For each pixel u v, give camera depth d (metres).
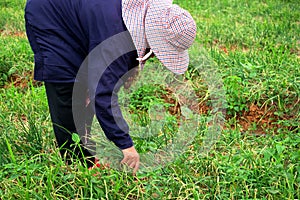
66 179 3.38
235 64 5.58
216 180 3.48
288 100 4.82
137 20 2.77
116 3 2.85
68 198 3.33
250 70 5.35
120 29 2.79
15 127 4.26
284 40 6.62
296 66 5.41
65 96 3.25
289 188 3.29
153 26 2.72
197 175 3.62
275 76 5.18
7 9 8.94
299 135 4.13
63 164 3.52
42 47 3.10
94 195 3.36
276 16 7.99
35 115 4.50
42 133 4.18
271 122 4.68
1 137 3.96
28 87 5.15
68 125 3.40
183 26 2.68
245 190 3.38
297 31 7.06
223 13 8.51
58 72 3.12
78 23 3.00
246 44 6.61
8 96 4.93
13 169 3.54
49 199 3.22
